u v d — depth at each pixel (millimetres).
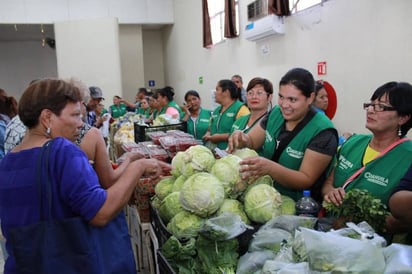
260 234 1157
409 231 1229
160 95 4832
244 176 1362
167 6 9641
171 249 1173
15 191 1062
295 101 1521
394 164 1397
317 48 3904
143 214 1930
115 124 4867
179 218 1269
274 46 4824
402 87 1404
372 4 3074
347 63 3449
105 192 1110
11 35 10859
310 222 1190
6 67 11922
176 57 9852
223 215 1170
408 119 1427
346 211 1216
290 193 1554
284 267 918
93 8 9023
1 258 2924
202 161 1487
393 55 2893
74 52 8164
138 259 2420
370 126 1457
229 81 3379
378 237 990
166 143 2465
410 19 2711
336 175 1594
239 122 2729
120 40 9836
